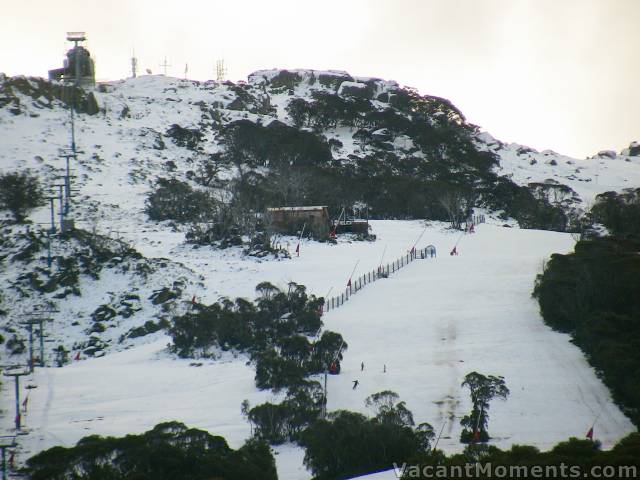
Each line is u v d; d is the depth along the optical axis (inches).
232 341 4057.6
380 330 4089.6
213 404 3294.8
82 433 2972.4
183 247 5516.7
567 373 3503.9
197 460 2455.7
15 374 3132.4
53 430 3011.8
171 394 3454.7
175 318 4116.6
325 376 3280.0
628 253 4832.7
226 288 4825.3
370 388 3380.9
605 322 3752.5
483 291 4667.8
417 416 3085.6
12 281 4628.4
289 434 2935.5
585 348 3735.2
